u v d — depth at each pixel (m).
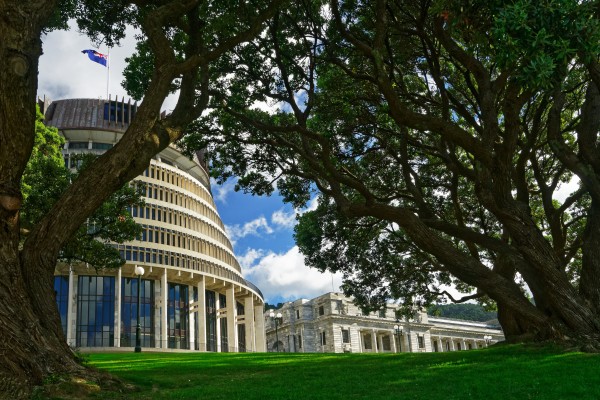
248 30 15.55
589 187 17.31
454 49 17.23
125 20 18.78
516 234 17.25
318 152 23.44
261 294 98.62
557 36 10.85
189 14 16.94
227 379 14.37
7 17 11.20
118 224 26.64
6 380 10.02
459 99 24.09
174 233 79.56
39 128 30.53
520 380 11.03
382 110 17.86
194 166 89.94
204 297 80.25
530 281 18.14
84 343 70.50
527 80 11.15
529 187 28.02
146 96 13.82
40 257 11.86
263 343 96.75
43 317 11.44
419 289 32.25
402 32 20.16
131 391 11.24
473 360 15.68
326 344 100.88
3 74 11.01
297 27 20.11
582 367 12.11
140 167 13.41
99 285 73.94
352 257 30.80
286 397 10.30
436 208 29.03
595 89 17.55
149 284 77.94
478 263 18.02
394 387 11.20
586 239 17.83
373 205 18.83
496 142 17.05
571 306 16.48
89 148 77.69
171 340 78.25
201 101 16.58
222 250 88.44
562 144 17.91
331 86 21.31
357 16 19.83
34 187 24.64
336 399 9.92
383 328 107.62
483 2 11.88
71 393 10.14
